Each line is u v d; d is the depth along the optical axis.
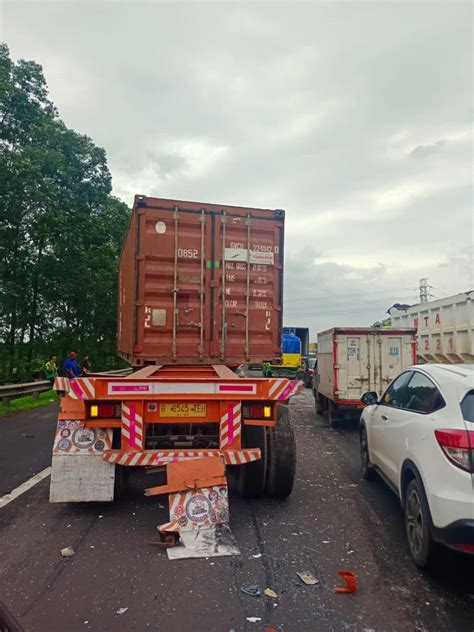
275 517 5.35
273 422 5.53
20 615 3.28
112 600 3.49
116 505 5.66
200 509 4.75
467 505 3.54
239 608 3.41
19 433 10.59
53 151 21.98
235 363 7.62
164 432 5.86
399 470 4.79
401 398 5.55
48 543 4.54
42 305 24.02
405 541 4.70
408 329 12.45
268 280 7.82
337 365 12.31
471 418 3.81
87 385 5.20
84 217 23.77
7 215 19.94
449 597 3.61
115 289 27.00
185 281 7.52
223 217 7.64
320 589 3.70
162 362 7.43
